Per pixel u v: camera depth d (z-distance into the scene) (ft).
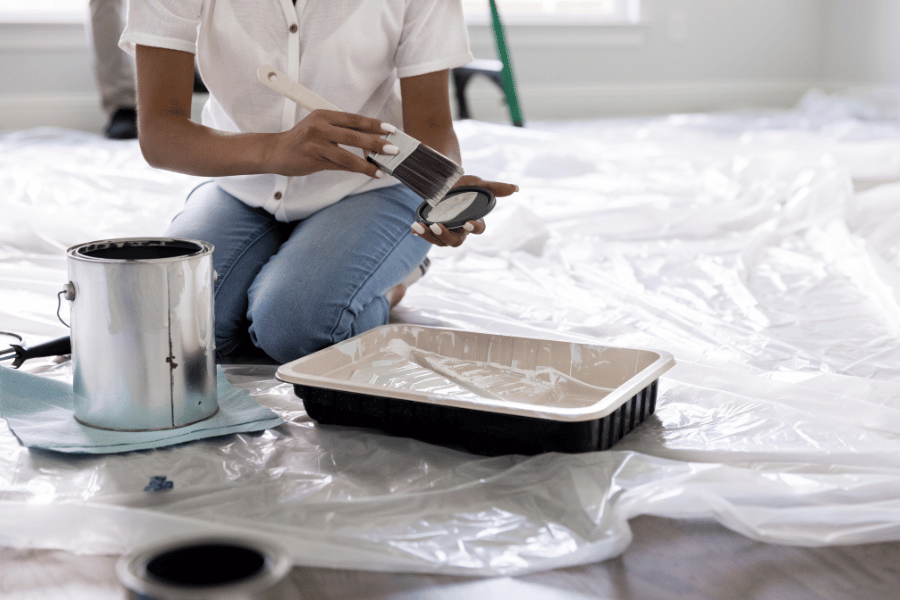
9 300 4.54
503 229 6.10
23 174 7.13
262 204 4.09
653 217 6.69
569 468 2.65
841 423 3.10
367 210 3.97
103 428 2.94
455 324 4.44
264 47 3.75
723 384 3.50
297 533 2.33
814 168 7.63
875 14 13.47
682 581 2.20
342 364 3.32
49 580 2.16
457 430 2.89
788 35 14.29
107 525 2.34
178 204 6.79
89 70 11.02
